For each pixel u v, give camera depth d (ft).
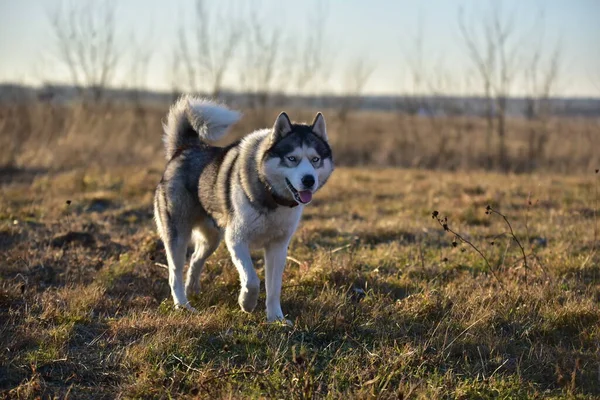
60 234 24.02
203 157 18.10
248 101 66.74
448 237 25.49
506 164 53.16
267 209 16.07
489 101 60.64
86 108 54.49
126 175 39.04
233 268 20.27
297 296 18.31
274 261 16.72
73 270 20.22
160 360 13.76
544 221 28.48
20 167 42.70
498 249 23.34
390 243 24.71
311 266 20.17
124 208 30.91
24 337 14.42
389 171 48.21
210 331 15.28
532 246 21.47
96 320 16.24
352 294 18.13
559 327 16.29
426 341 15.01
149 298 17.80
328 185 38.86
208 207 17.43
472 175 45.14
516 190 37.40
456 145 61.16
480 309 16.49
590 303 17.12
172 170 18.47
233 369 13.20
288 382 12.67
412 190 37.93
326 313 16.84
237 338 14.84
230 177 16.60
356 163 55.77
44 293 17.76
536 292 17.88
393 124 94.48
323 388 12.91
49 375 13.16
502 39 59.47
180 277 18.13
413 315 16.65
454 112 67.31
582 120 73.67
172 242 18.17
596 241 24.08
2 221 26.27
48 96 53.52
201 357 13.94
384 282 19.48
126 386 12.63
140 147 50.85
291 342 14.97
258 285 16.15
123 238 25.08
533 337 15.79
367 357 13.97
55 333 14.57
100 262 21.65
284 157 15.88
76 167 43.09
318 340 15.31
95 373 13.35
